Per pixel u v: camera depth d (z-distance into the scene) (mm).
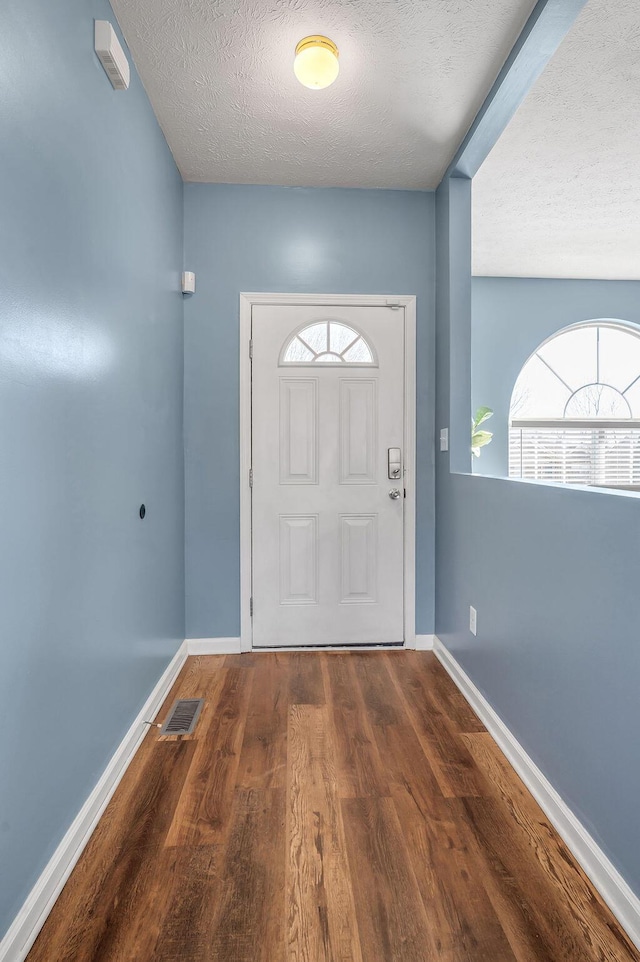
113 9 1633
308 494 2818
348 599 2852
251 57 1841
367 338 2807
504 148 2561
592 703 1302
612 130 2410
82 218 1384
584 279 4570
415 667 2617
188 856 1372
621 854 1186
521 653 1728
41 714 1173
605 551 1246
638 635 1124
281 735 1966
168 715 2119
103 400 1552
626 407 4762
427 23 1694
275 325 2773
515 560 1777
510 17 1673
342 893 1256
